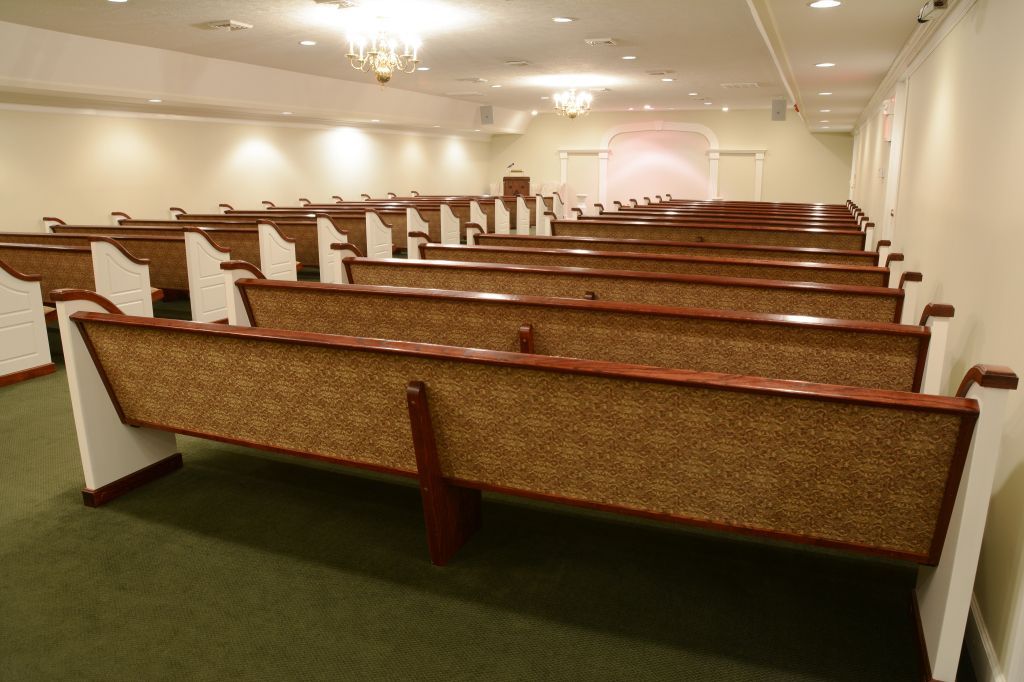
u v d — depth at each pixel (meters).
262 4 6.13
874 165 10.09
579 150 18.67
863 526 1.77
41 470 3.08
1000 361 2.39
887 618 2.06
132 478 2.86
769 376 2.54
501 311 2.85
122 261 5.10
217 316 5.98
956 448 1.57
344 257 4.13
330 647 1.92
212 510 2.71
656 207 10.57
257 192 12.23
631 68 9.98
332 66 9.84
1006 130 2.74
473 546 2.45
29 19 6.64
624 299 3.47
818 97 11.03
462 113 15.30
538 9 6.29
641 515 2.01
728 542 2.49
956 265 3.54
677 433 1.83
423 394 2.05
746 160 17.62
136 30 7.21
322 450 2.40
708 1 5.83
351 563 2.34
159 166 10.38
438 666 1.84
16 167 8.48
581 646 1.92
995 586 1.91
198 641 1.95
